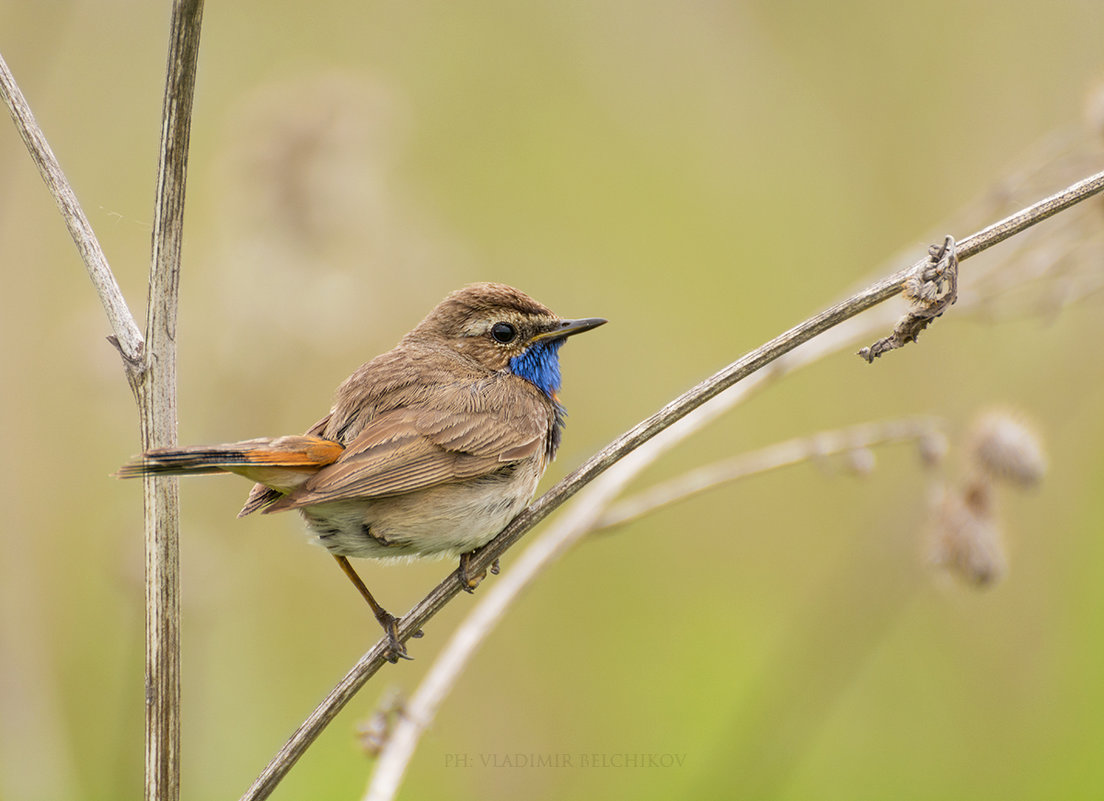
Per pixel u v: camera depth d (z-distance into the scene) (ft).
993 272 34.14
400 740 26.50
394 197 45.98
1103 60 48.70
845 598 37.70
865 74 50.85
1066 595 42.91
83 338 40.70
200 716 37.65
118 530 39.27
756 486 48.03
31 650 35.73
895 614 37.29
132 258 45.91
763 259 50.34
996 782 39.58
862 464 31.17
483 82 52.16
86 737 41.16
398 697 27.02
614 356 48.03
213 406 42.06
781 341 24.12
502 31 52.26
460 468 27.25
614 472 30.66
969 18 50.19
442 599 25.98
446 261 45.83
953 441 37.88
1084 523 44.11
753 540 47.52
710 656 44.16
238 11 51.96
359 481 25.54
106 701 41.57
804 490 47.83
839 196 50.49
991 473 31.86
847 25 51.08
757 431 48.32
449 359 29.89
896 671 43.09
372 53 52.03
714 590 46.70
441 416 27.58
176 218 21.91
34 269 44.62
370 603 27.07
